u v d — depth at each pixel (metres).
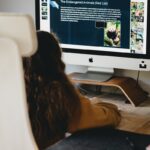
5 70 1.05
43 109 1.41
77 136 1.50
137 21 2.40
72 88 1.49
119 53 2.49
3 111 1.09
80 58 2.62
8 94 1.07
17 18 1.02
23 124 1.09
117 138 1.48
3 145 1.13
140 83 2.71
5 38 1.03
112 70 2.63
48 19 2.68
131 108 2.28
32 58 1.38
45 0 2.67
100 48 2.54
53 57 1.44
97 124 1.57
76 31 2.59
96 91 2.70
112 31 2.48
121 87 2.45
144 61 2.43
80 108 1.51
